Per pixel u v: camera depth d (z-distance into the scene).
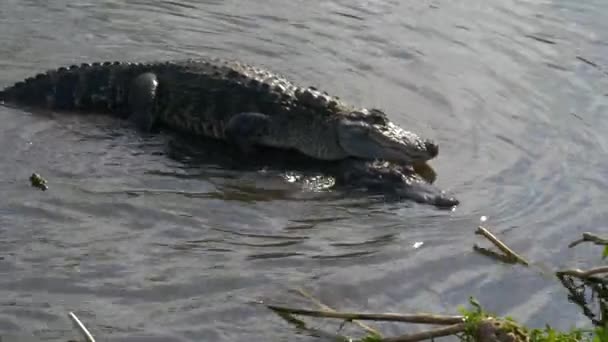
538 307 8.25
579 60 14.83
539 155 11.65
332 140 11.23
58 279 7.82
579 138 12.23
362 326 7.60
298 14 15.48
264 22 14.97
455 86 13.47
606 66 14.69
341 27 15.16
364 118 11.30
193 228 9.03
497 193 10.55
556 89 13.74
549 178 11.02
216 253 8.59
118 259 8.27
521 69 14.34
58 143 10.60
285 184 10.43
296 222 9.45
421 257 8.90
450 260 8.91
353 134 11.12
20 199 9.12
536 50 15.09
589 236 9.12
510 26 16.00
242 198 9.89
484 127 12.31
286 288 8.09
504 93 13.44
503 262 8.96
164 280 8.00
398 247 9.05
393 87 13.24
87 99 11.70
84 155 10.40
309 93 11.48
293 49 14.13
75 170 9.99
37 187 9.42
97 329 7.17
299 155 11.36
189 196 9.75
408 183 10.48
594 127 12.62
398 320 7.48
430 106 12.77
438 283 8.50
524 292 8.48
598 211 10.24
